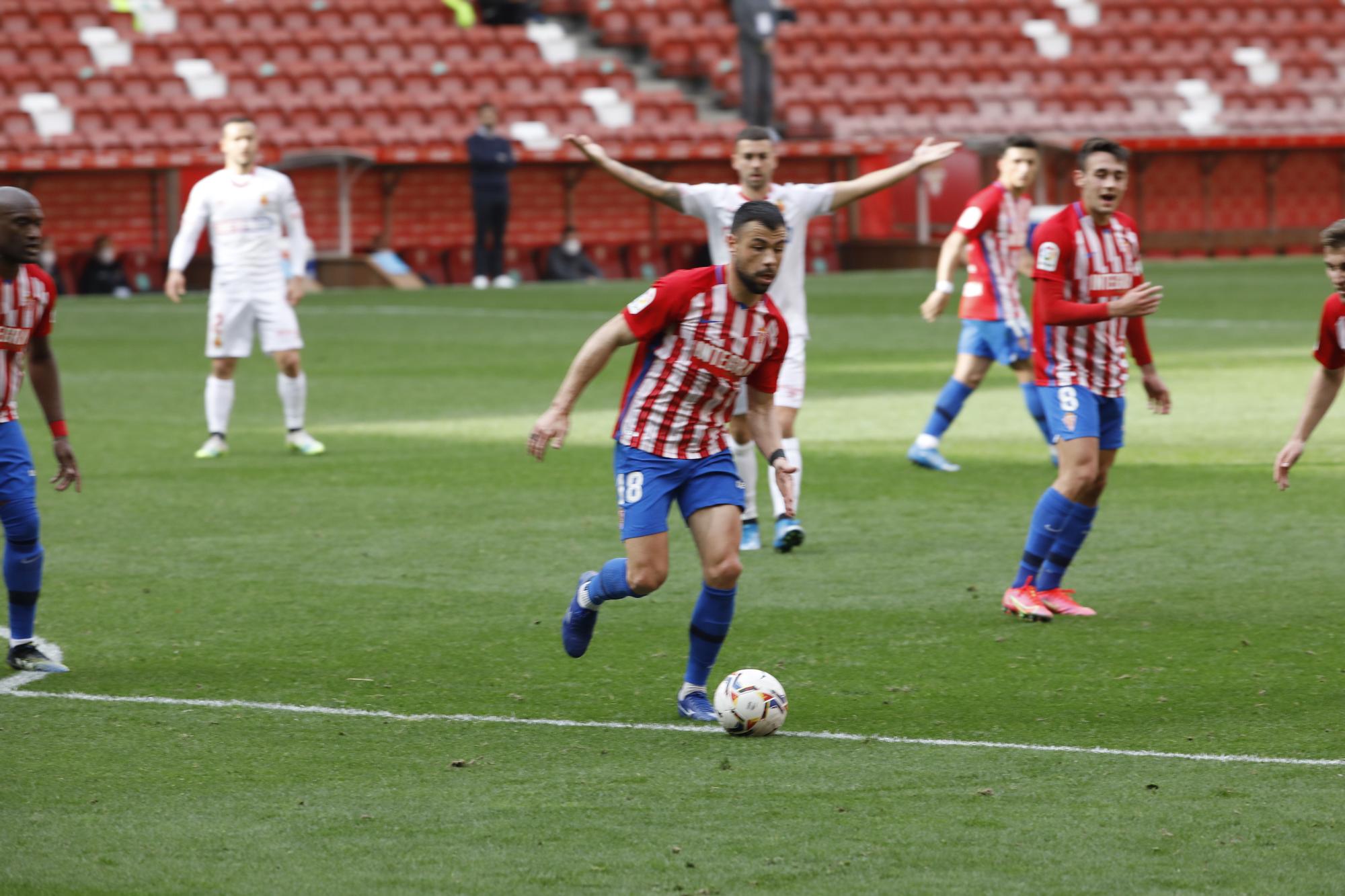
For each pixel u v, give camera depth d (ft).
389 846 52.49
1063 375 84.02
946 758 61.41
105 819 55.16
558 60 403.54
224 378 142.20
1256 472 128.26
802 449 142.82
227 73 369.09
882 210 400.88
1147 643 79.25
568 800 56.90
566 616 71.31
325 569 97.50
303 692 71.61
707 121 398.01
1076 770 59.82
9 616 75.87
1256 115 426.92
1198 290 311.88
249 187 141.08
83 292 336.49
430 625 84.12
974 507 115.96
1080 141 396.98
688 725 66.59
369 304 305.73
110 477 131.13
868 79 416.87
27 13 372.58
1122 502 116.67
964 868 50.34
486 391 185.26
